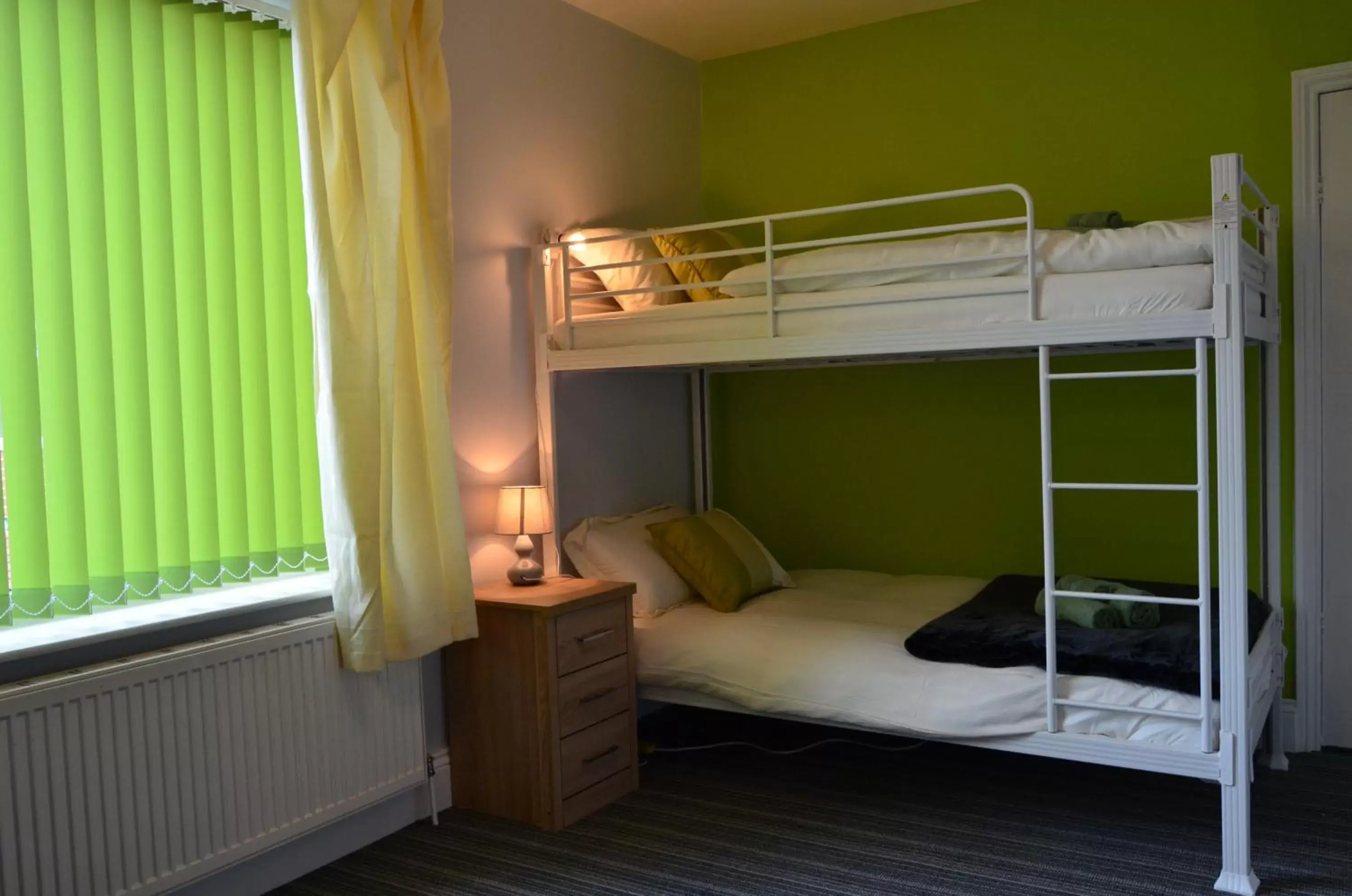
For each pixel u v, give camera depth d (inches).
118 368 96.0
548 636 116.4
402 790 115.5
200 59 103.2
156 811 90.4
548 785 117.8
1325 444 136.0
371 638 106.3
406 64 115.0
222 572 105.0
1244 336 101.9
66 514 91.2
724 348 124.6
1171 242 101.9
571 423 150.5
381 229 110.0
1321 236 134.6
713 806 123.9
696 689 127.8
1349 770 129.9
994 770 132.8
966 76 156.3
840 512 170.6
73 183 92.7
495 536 134.0
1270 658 122.1
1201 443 98.5
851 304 116.0
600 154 155.2
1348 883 98.7
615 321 134.0
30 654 83.8
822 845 111.7
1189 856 105.7
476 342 132.3
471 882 105.8
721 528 151.6
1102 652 104.2
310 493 114.2
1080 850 108.0
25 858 80.7
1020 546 155.9
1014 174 153.6
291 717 103.0
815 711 118.1
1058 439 151.6
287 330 111.2
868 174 164.9
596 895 102.1
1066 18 148.7
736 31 164.1
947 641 113.6
